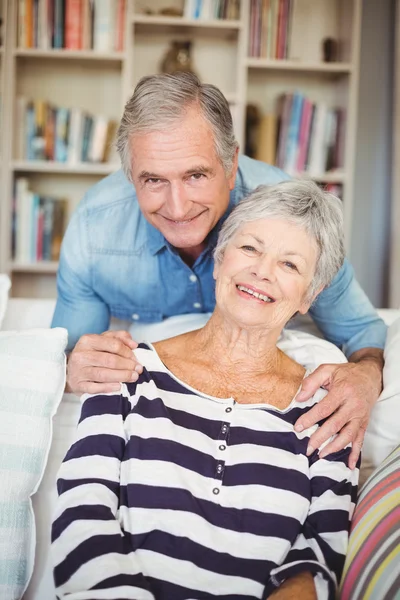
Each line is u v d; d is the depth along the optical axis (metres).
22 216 3.63
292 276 1.41
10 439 1.31
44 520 1.37
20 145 3.61
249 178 1.76
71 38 3.56
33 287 3.93
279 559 1.30
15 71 3.60
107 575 1.17
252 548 1.29
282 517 1.32
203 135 1.44
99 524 1.24
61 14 3.55
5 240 3.60
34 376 1.36
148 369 1.44
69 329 1.85
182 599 1.24
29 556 1.30
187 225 1.55
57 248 3.68
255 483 1.34
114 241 1.77
